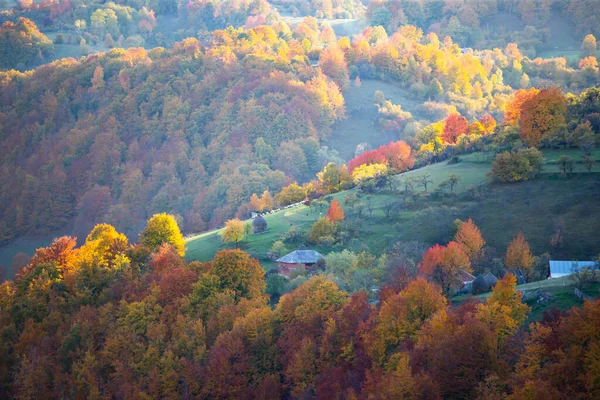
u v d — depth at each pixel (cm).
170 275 14175
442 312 9200
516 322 8906
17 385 12406
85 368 11806
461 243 14125
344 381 9762
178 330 12425
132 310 13100
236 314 12581
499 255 14500
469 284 12331
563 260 13725
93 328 13188
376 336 9838
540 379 7381
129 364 11862
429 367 8638
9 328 13912
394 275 12419
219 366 11112
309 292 12000
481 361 8306
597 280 10431
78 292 14788
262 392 10600
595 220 14688
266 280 14700
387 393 8344
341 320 10931
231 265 14250
